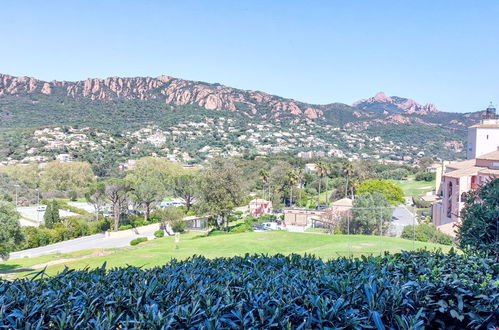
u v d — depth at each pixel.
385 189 70.38
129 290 6.19
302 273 7.10
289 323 5.02
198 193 69.31
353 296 5.86
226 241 39.91
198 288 6.34
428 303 5.92
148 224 75.88
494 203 12.30
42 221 73.81
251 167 136.62
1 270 34.62
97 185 70.25
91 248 54.84
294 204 98.75
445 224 37.78
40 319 5.33
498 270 7.76
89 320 5.47
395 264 7.75
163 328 5.00
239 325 5.35
